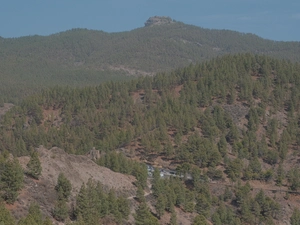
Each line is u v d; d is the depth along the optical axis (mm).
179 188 145750
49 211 101625
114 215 112375
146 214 116250
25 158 121812
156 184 140500
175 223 126688
